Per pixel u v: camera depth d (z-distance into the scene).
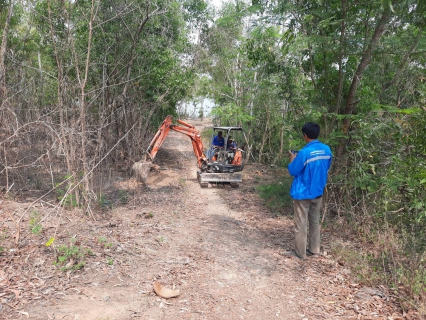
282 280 4.28
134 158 10.03
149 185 9.56
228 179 9.80
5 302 3.17
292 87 7.73
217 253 5.03
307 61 7.23
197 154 10.52
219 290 3.94
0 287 3.38
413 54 5.65
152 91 11.36
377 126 5.32
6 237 4.58
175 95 11.83
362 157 5.89
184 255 4.84
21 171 7.35
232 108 12.40
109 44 9.60
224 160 10.15
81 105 6.01
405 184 5.16
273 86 9.71
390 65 6.44
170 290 3.74
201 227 6.23
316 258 4.98
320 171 4.73
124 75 10.09
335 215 6.80
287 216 7.12
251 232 6.09
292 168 4.79
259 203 8.22
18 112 7.14
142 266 4.33
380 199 5.74
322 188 4.82
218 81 15.60
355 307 3.67
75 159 6.32
